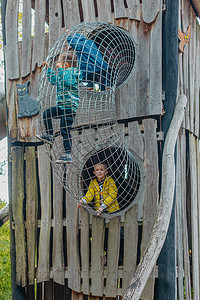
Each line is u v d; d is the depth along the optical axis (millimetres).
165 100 5680
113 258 5602
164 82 5730
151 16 5785
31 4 7023
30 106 6516
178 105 5762
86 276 5770
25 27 6746
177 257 5926
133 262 5484
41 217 6258
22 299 6410
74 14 6328
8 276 8742
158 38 5723
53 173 6199
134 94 5770
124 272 5516
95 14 6547
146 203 5492
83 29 5965
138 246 5730
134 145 5668
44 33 6586
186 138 7004
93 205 5867
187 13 7012
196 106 7305
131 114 5746
